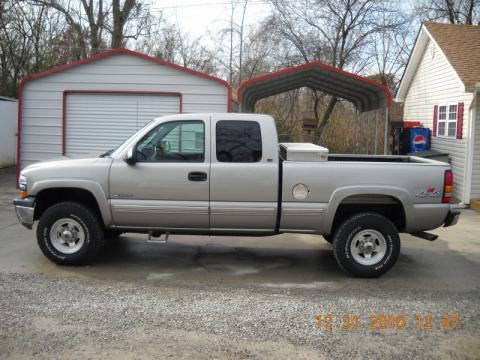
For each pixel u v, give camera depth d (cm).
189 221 600
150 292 529
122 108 1285
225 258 682
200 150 596
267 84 1412
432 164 601
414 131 1495
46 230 611
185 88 1261
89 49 2292
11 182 1390
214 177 589
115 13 2172
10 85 2150
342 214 625
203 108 1262
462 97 1274
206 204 593
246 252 720
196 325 441
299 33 2275
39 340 404
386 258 593
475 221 1011
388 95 1216
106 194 600
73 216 607
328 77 1391
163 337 414
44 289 531
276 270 629
